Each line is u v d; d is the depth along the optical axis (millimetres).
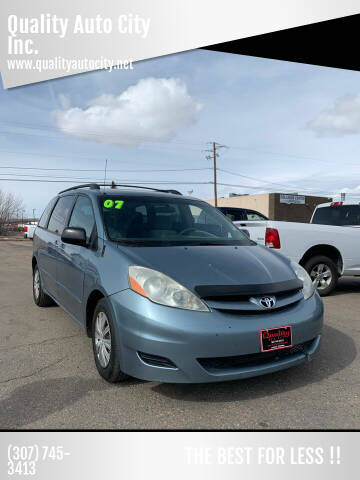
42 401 2686
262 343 2631
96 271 3123
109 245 3215
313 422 2482
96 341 3115
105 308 2920
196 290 2646
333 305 5688
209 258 3084
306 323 2861
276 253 3711
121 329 2691
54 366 3297
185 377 2510
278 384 2992
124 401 2697
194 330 2492
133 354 2619
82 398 2732
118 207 3740
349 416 2551
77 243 3494
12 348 3740
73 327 4461
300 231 6062
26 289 6980
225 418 2516
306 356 2910
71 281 3766
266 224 6031
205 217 4180
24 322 4672
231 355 2545
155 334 2520
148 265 2820
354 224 7246
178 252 3125
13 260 12625
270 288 2828
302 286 3109
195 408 2625
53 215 5129
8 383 2959
